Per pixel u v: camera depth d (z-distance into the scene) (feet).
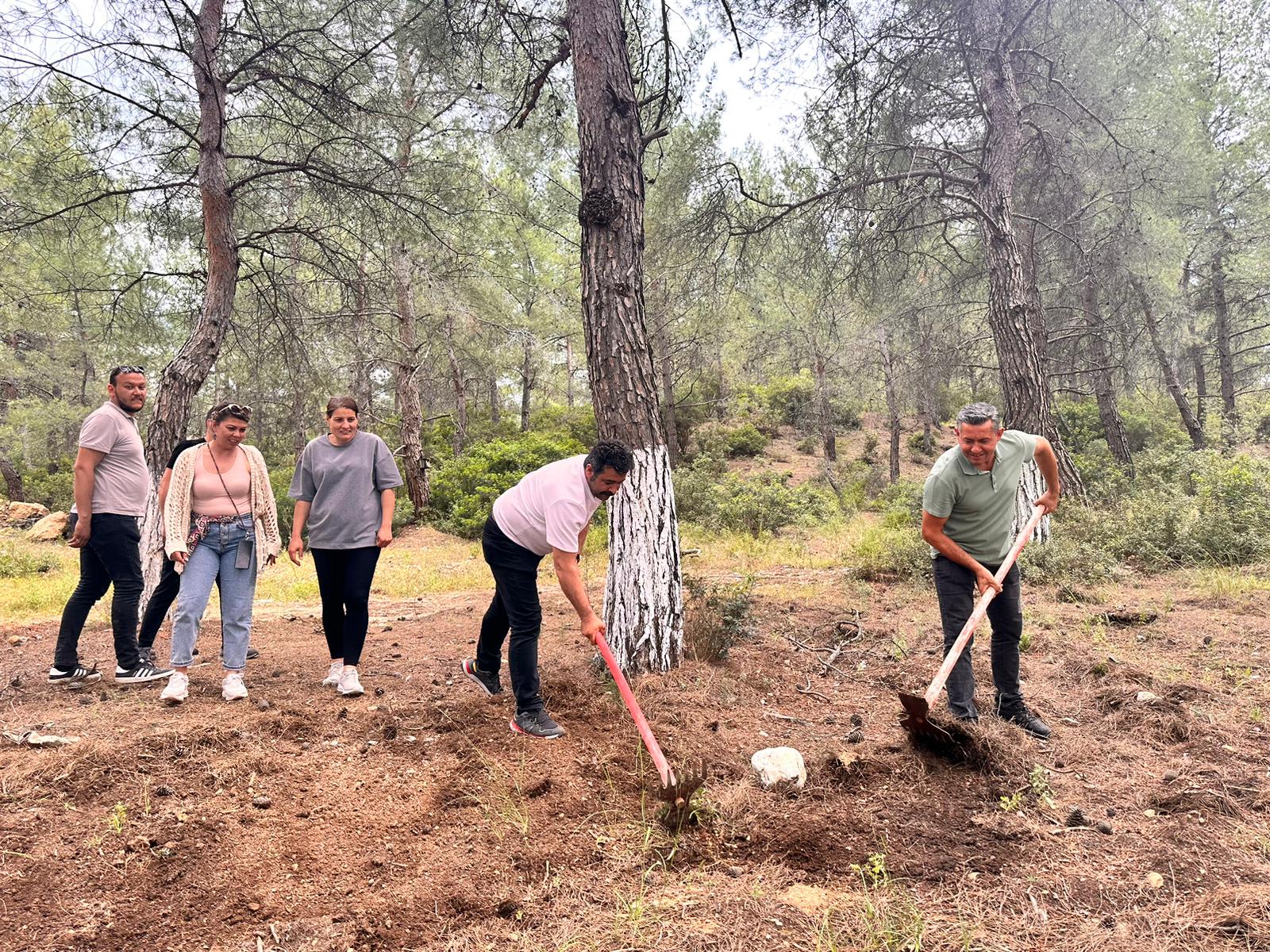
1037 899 8.07
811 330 62.90
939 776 10.75
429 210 30.01
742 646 17.44
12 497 72.33
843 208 33.91
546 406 108.99
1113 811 9.87
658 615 15.12
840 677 15.72
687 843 9.18
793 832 9.35
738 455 87.71
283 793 10.23
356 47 26.35
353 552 14.35
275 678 15.69
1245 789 10.16
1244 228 57.77
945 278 50.21
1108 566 24.71
